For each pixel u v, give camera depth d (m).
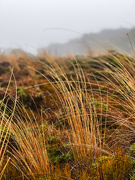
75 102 3.17
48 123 4.12
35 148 2.79
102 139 3.50
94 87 6.17
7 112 4.81
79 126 3.08
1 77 8.08
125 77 3.34
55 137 3.47
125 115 4.03
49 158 3.03
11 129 2.66
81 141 3.07
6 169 2.79
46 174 2.60
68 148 3.22
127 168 2.58
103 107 4.27
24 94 5.70
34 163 2.72
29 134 3.03
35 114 4.78
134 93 3.34
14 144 3.46
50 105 5.20
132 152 3.02
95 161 2.75
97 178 2.40
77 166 2.73
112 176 2.47
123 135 3.31
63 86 3.18
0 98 5.53
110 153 2.97
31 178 2.57
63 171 2.77
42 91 6.24
